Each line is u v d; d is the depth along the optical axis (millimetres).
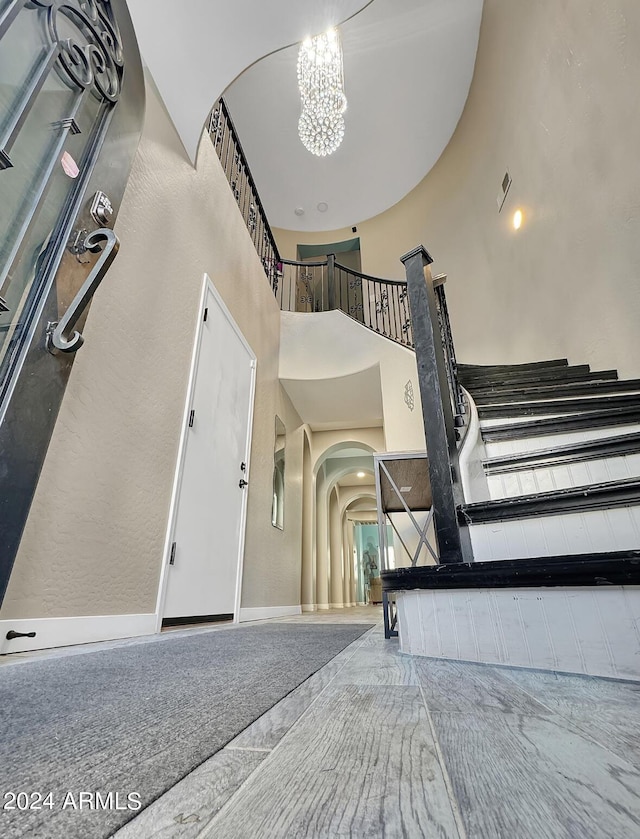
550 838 273
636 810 311
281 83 5602
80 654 1152
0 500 988
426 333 1498
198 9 1938
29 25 1083
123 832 287
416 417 3963
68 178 1235
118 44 1464
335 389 4703
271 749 447
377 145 6312
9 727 515
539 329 3881
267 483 3723
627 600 817
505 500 1312
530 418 2199
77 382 1493
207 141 2928
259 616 3172
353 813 310
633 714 574
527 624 935
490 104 4918
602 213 2918
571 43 3209
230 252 3221
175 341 2229
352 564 11688
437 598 1104
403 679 818
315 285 7438
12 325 1069
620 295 2762
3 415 1010
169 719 551
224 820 302
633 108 2564
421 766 399
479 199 5246
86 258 1279
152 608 1836
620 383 2340
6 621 1147
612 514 1251
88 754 429
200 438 2438
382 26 4941
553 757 420
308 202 7133
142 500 1832
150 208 2078
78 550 1434
